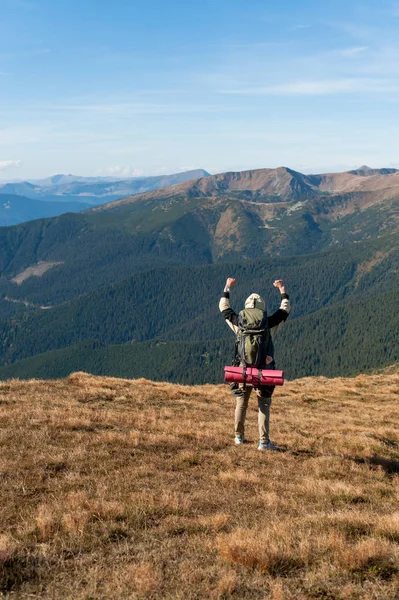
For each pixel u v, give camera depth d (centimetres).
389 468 1096
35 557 542
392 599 468
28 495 759
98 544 584
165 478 877
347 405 2258
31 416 1311
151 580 488
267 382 958
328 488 866
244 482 884
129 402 1770
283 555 550
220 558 552
